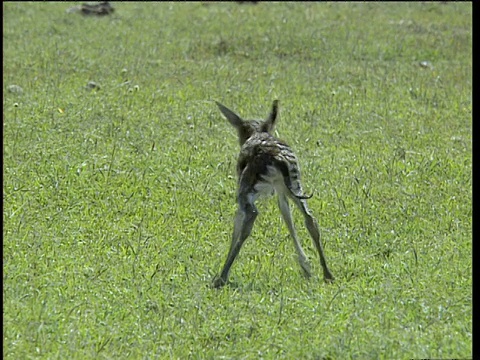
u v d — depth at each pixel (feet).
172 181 136.67
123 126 163.12
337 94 189.37
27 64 207.72
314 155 151.02
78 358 83.15
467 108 181.57
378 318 88.63
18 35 240.53
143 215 124.16
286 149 103.24
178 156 147.64
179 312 93.20
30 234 115.14
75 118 166.61
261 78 201.87
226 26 254.88
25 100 177.47
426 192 134.00
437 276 99.96
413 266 104.78
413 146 157.79
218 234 118.01
